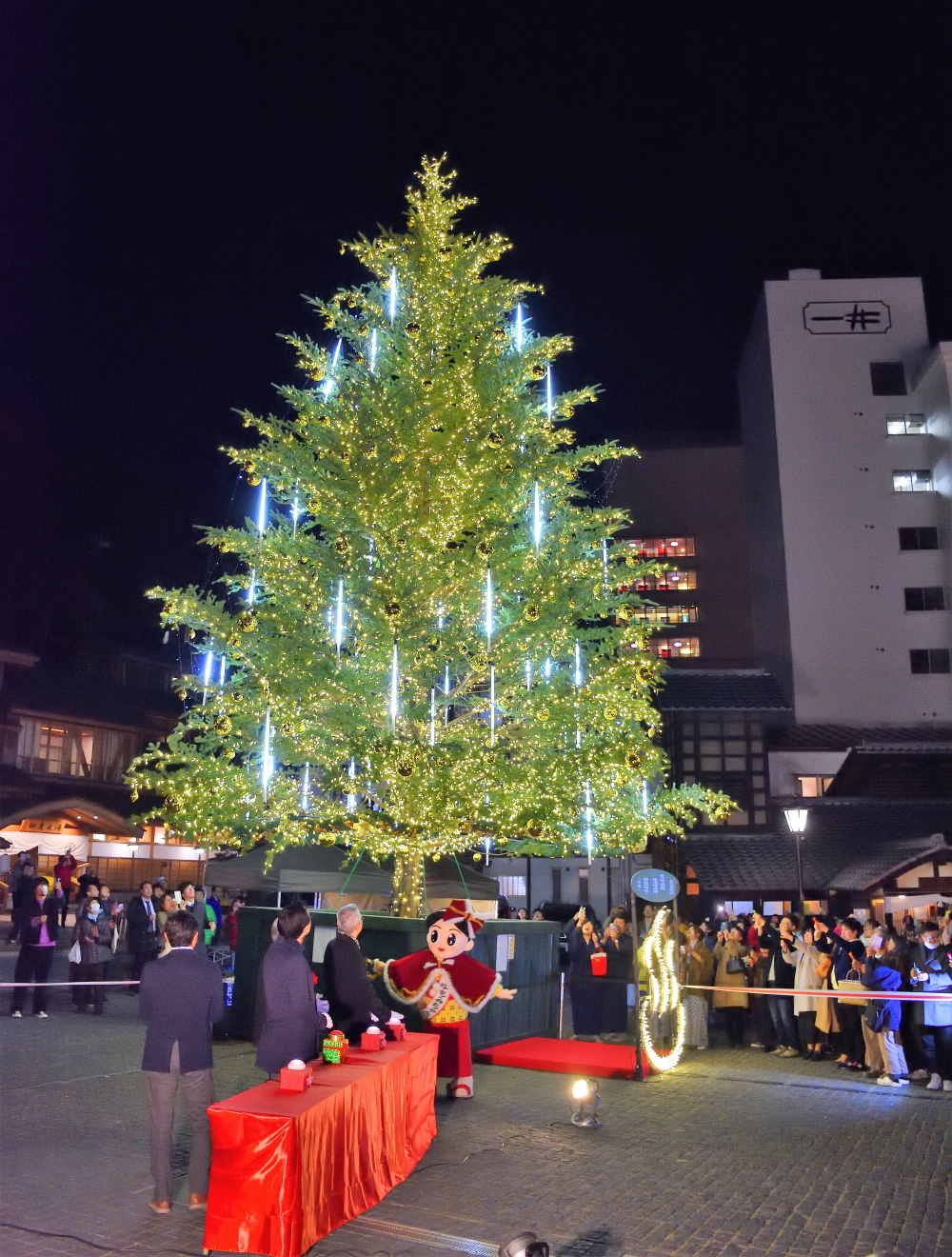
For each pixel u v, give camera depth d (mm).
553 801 15977
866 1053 13398
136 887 42750
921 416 54219
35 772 41688
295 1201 6004
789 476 54031
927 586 52344
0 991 17344
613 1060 12906
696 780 39531
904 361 55031
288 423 17141
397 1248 6297
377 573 15797
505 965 14500
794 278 57031
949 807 38062
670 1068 13109
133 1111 9539
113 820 41844
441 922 11266
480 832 16625
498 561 16234
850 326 55500
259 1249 5949
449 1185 7688
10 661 42188
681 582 65500
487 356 16953
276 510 19812
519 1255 5207
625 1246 6562
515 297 18250
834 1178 8203
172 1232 6453
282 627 15992
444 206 17984
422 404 15953
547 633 16203
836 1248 6617
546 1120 9969
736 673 41781
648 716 16922
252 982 14258
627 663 16500
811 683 51812
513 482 16672
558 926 16219
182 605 15961
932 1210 7426
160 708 48031
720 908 24188
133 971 19312
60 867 32812
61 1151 8148
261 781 15914
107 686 47594
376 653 16031
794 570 52969
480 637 16703
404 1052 8156
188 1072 6969
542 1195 7512
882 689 51500
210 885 15984
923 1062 12773
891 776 40500
